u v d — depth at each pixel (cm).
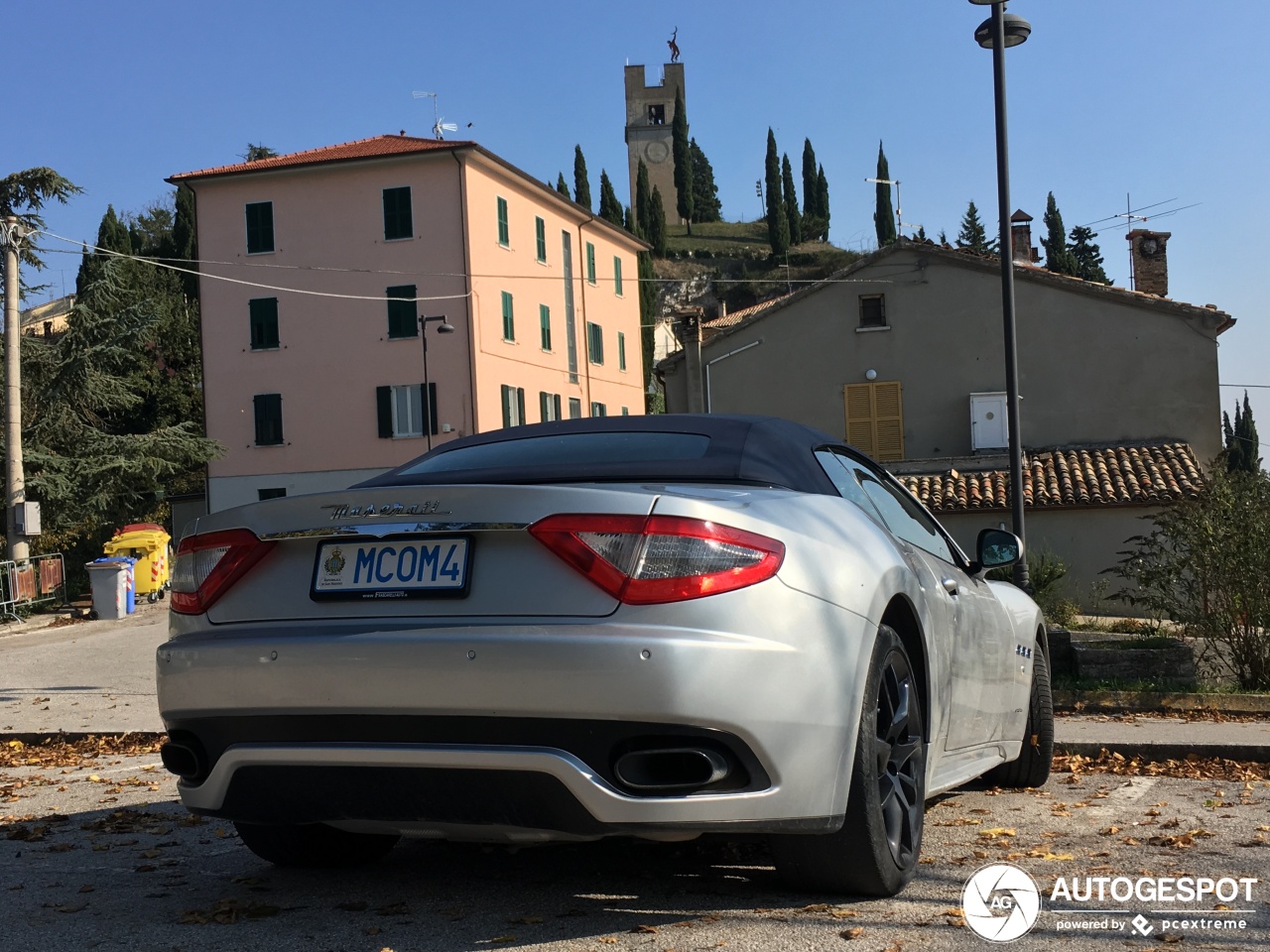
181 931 346
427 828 331
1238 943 330
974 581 512
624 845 445
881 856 349
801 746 316
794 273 13175
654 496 314
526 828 312
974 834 473
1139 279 3822
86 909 376
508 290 4575
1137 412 3034
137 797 602
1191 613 1079
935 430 3155
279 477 4356
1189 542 1080
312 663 318
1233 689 1021
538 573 312
